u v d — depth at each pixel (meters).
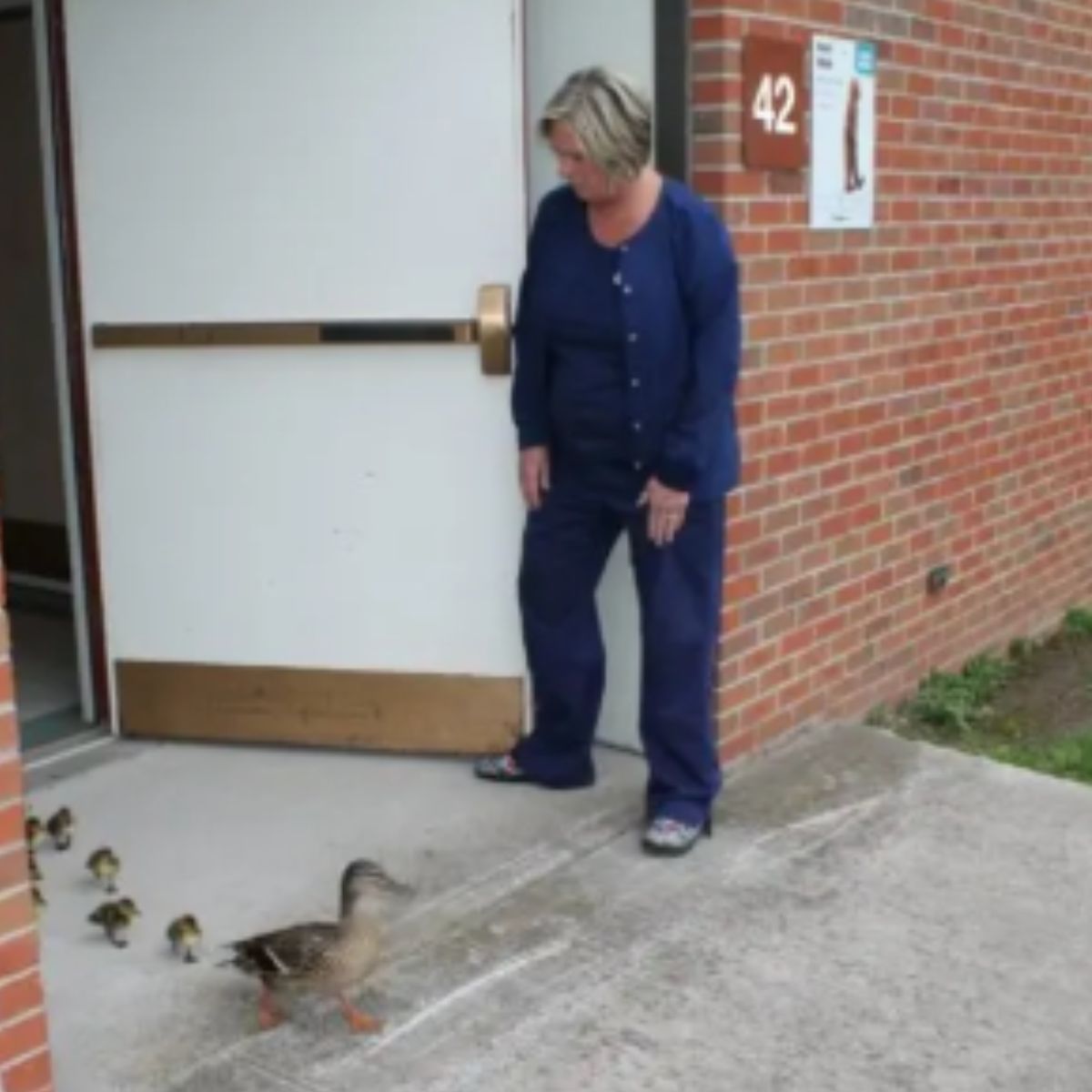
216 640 3.99
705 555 3.35
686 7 3.57
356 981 2.68
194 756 3.98
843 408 4.29
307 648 3.93
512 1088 2.61
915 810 3.73
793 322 4.00
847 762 4.03
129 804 3.68
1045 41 5.25
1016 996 2.94
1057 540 5.83
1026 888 3.36
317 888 3.24
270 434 3.86
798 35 3.87
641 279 3.17
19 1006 2.28
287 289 3.78
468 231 3.66
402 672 3.88
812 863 3.44
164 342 3.88
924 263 4.62
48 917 3.13
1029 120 5.21
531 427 3.46
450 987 2.88
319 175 3.71
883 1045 2.77
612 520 3.50
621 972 2.96
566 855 3.40
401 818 3.57
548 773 3.71
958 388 4.93
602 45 3.68
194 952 2.98
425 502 3.79
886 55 4.29
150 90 3.79
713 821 3.62
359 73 3.65
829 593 4.32
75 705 4.36
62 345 4.06
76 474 4.11
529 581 3.56
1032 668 5.47
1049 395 5.62
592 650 3.62
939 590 4.96
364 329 3.73
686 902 3.23
